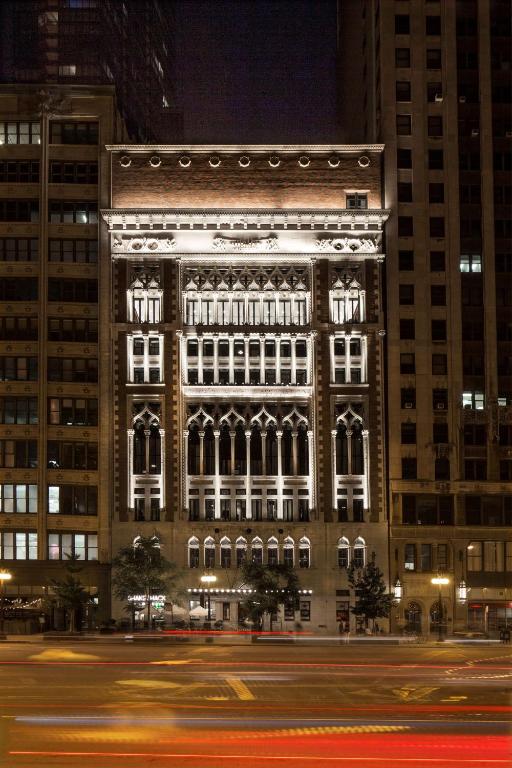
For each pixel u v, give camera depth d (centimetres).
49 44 15450
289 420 10500
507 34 11088
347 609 10194
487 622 10244
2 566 10150
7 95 10706
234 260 10644
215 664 6062
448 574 10262
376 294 10575
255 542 10300
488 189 10825
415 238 10712
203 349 10575
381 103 10975
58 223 10619
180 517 10294
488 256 10719
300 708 3981
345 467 10425
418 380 10531
